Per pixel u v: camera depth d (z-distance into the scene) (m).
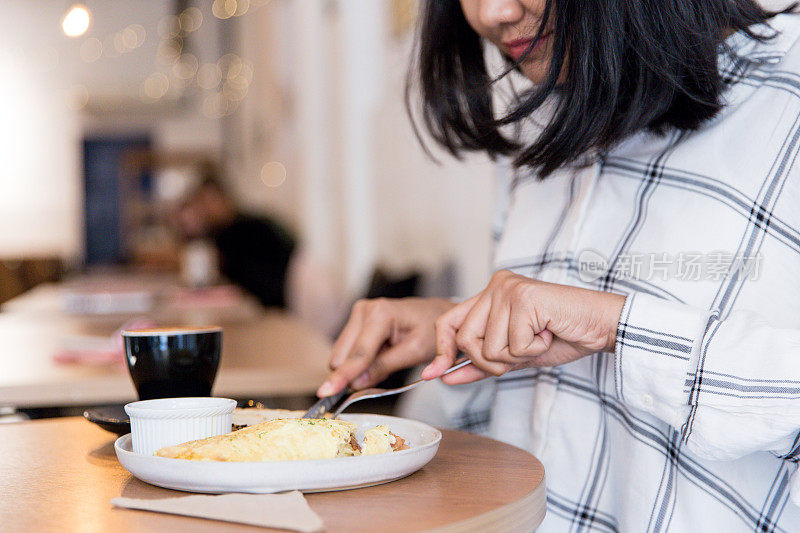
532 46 0.82
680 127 0.85
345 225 4.54
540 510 0.62
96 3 9.70
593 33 0.76
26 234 10.01
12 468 0.72
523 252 1.01
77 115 10.02
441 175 2.84
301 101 6.12
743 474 0.77
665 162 0.88
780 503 0.76
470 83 1.02
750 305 0.78
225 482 0.57
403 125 3.34
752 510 0.77
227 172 10.60
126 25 9.80
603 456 0.88
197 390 0.83
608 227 0.91
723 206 0.81
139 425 0.66
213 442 0.61
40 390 1.48
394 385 1.85
